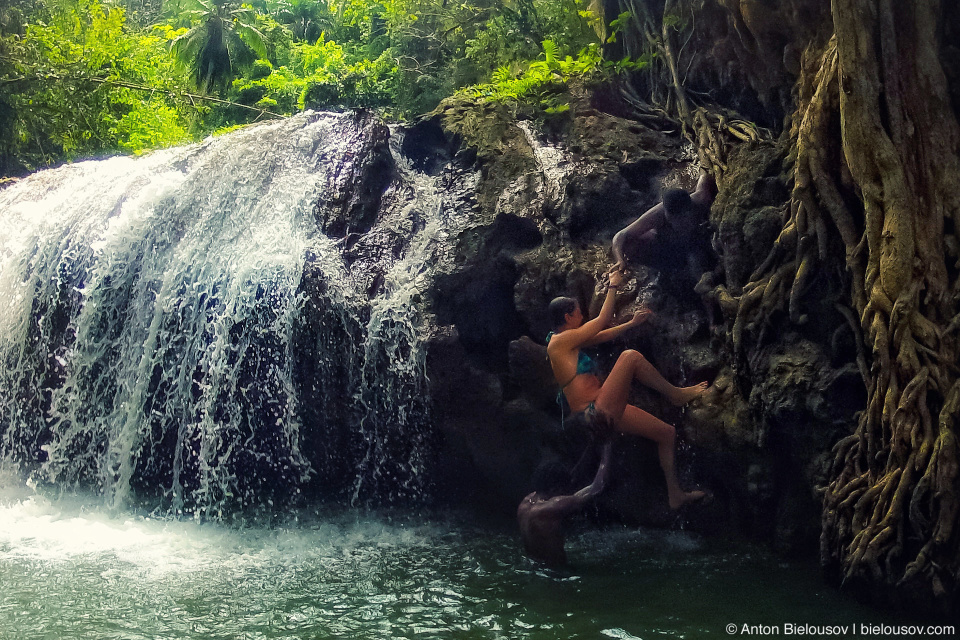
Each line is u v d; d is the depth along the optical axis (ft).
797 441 19.79
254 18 89.76
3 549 22.21
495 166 27.84
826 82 19.62
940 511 16.11
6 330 31.12
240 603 17.89
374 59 77.97
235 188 30.50
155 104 66.08
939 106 18.15
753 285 21.26
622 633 15.97
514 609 17.39
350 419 25.48
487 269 24.81
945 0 18.80
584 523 23.43
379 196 28.94
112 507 26.99
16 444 30.66
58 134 56.49
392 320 24.84
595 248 24.64
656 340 22.76
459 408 24.36
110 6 65.67
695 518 22.29
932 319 17.43
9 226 34.09
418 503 25.62
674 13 29.68
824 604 17.35
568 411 21.17
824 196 19.63
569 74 31.86
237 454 26.50
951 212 17.81
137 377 28.02
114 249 29.86
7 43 53.57
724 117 26.68
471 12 50.37
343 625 16.60
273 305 25.88
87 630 16.31
